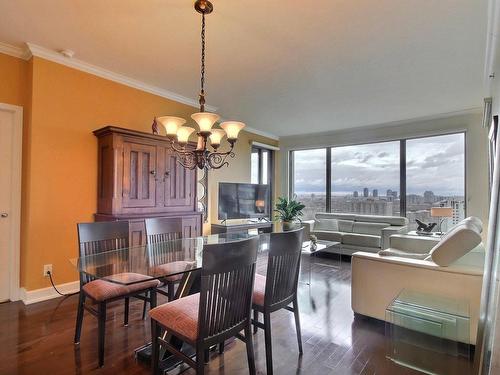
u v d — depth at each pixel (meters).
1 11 2.25
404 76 3.43
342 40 2.66
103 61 3.10
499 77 2.51
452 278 2.17
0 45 2.74
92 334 2.22
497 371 1.40
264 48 2.81
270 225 5.82
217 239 3.04
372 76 3.45
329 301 3.03
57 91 2.99
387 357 2.00
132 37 2.63
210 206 5.06
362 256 2.56
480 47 2.74
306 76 3.46
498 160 1.88
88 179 3.21
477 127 4.69
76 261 2.12
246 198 5.55
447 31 2.48
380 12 2.24
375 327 2.44
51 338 2.15
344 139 6.14
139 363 1.86
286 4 2.15
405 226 5.00
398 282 2.38
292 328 2.43
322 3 2.14
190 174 3.80
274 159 6.94
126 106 3.56
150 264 2.10
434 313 2.08
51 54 2.91
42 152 2.88
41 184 2.88
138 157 3.24
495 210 1.82
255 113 4.98
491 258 1.78
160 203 3.44
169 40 2.68
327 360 1.96
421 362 1.96
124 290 1.99
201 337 1.41
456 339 2.04
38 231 2.85
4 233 2.83
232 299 1.54
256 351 2.07
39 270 2.86
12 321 2.42
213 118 2.14
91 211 3.21
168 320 1.56
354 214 5.80
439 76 3.42
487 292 1.77
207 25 2.43
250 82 3.65
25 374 1.73
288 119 5.36
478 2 2.11
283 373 1.81
